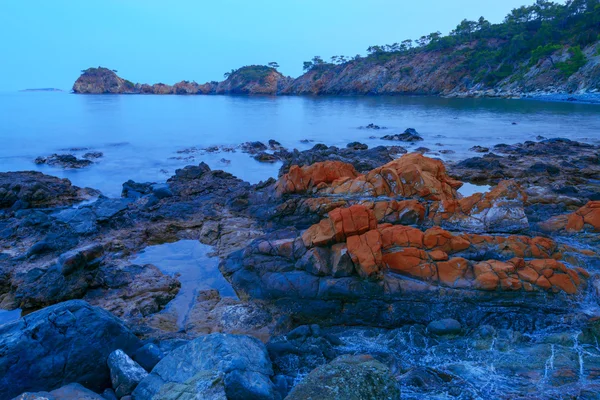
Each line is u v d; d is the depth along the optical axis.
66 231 16.61
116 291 13.07
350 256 11.80
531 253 12.38
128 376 7.91
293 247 13.10
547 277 11.23
